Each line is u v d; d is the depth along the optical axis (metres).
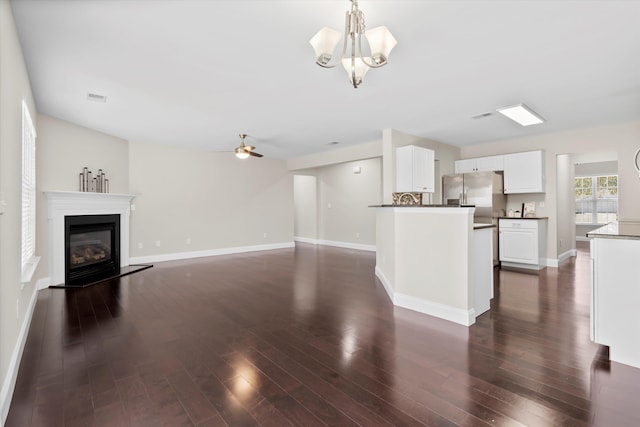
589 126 4.98
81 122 4.61
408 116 4.37
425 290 3.22
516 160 5.69
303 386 1.92
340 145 6.34
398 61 2.75
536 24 2.21
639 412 1.67
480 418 1.62
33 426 1.58
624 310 2.21
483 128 5.07
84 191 4.85
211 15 2.09
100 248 5.11
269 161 7.96
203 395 1.83
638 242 2.18
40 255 4.14
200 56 2.65
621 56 2.68
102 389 1.90
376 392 1.86
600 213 9.37
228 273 5.15
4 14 1.84
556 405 1.72
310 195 9.45
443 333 2.71
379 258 4.81
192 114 4.24
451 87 3.35
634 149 4.70
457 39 2.40
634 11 2.06
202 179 6.85
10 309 2.03
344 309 3.36
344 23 2.19
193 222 6.72
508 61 2.77
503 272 5.19
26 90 2.88
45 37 2.35
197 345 2.50
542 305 3.46
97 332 2.75
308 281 4.60
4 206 1.84
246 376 2.04
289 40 2.41
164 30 2.26
